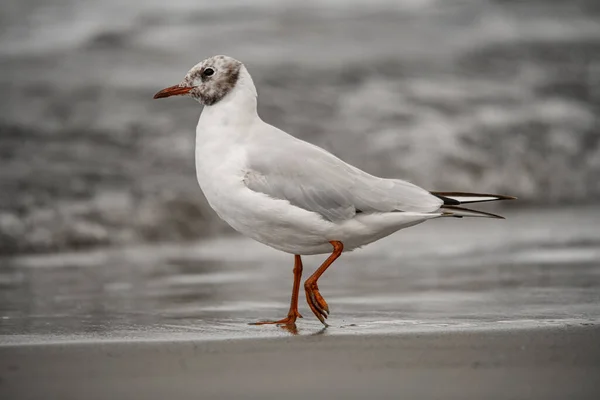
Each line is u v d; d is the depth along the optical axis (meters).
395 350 6.12
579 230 14.63
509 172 18.88
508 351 6.03
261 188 7.62
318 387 5.08
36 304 9.00
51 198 15.41
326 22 26.69
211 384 5.17
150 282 10.66
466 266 11.48
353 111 20.56
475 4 28.23
